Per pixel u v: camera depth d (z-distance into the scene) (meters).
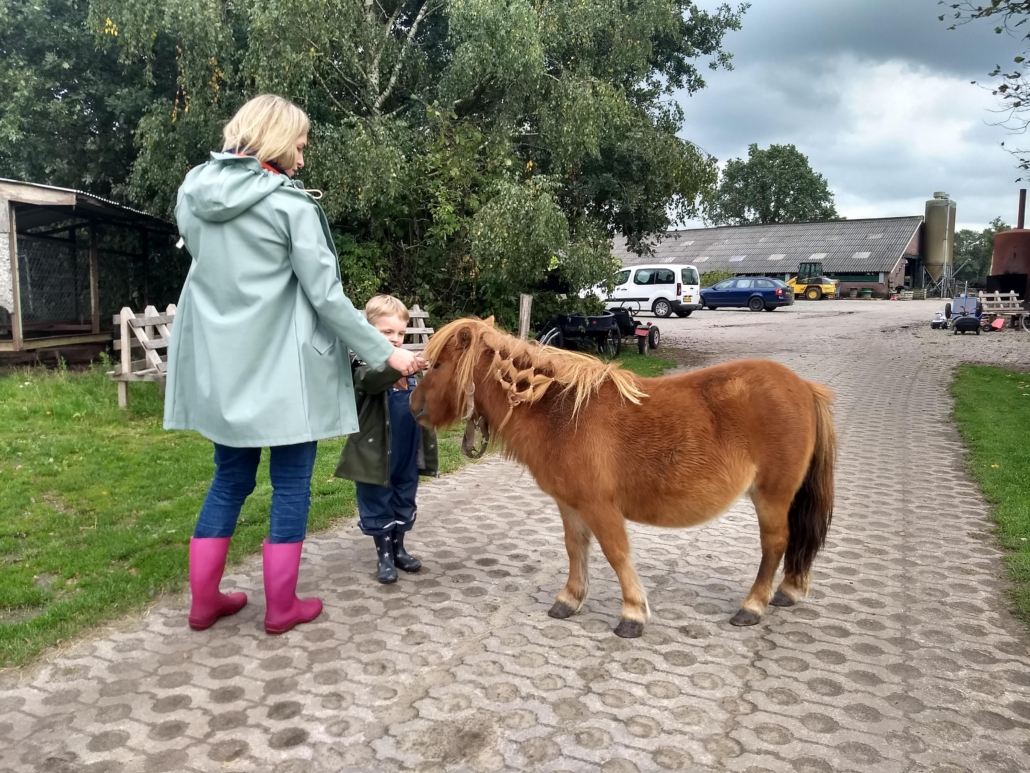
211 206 2.93
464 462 6.84
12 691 2.90
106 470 6.07
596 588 3.96
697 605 3.75
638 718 2.71
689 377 3.41
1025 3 10.27
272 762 2.46
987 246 76.38
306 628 3.44
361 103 12.41
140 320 8.45
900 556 4.43
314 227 3.07
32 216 12.28
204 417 3.09
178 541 4.55
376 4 12.96
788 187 71.31
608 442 3.24
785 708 2.79
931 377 12.55
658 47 15.90
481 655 3.19
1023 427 8.02
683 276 28.44
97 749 2.53
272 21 9.91
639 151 14.23
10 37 13.23
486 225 11.04
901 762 2.47
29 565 4.12
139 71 13.02
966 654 3.21
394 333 3.96
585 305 15.38
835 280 45.41
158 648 3.24
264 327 3.03
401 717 2.71
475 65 11.24
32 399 8.54
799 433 3.32
